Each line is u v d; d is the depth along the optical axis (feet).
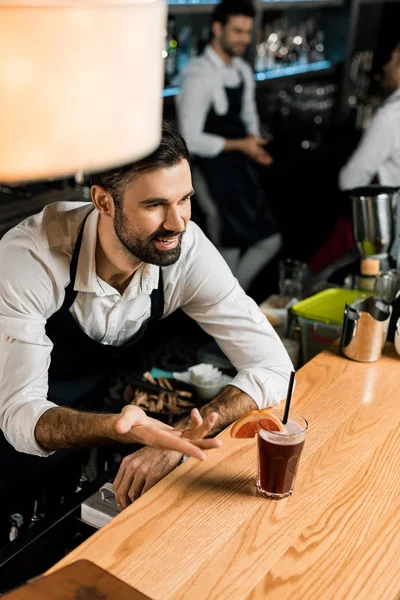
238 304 6.05
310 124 19.13
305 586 3.80
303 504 4.47
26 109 2.48
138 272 5.79
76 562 3.76
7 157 2.53
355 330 6.26
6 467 6.63
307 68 19.48
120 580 3.64
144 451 5.20
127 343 6.53
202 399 7.03
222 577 3.84
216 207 14.56
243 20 13.26
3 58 2.39
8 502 6.62
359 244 7.60
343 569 3.94
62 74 2.50
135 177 4.74
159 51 2.95
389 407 5.64
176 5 14.42
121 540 4.09
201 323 6.25
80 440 4.99
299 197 18.31
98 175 4.96
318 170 18.39
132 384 7.13
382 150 11.58
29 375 5.34
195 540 4.12
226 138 14.20
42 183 12.31
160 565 3.91
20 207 11.57
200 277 5.93
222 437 5.19
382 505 4.49
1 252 5.45
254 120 15.12
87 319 6.05
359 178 11.82
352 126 20.01
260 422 4.56
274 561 3.98
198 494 4.53
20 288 5.35
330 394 5.80
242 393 5.69
